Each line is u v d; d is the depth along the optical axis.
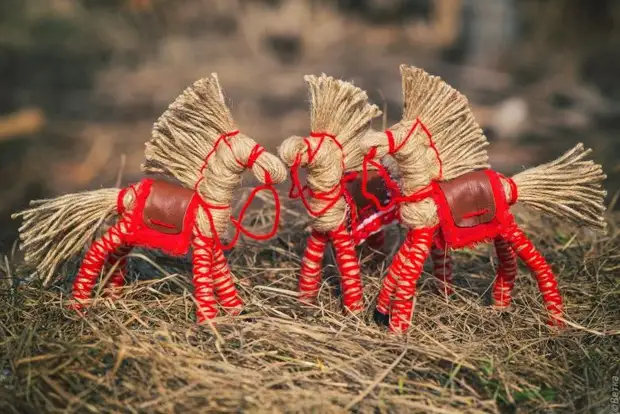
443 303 2.89
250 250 3.35
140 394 2.30
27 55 10.05
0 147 7.44
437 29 13.45
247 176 4.37
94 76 10.07
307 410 2.27
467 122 2.66
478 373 2.48
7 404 2.26
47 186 6.58
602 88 8.94
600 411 2.37
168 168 2.67
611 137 6.66
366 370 2.48
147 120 8.74
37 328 2.61
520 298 2.97
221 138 2.63
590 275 3.17
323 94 2.59
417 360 2.55
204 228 2.65
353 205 2.78
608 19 10.18
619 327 2.79
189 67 10.75
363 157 2.66
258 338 2.62
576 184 2.69
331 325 2.74
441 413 2.31
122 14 12.04
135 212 2.63
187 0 13.05
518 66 9.95
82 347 2.48
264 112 8.76
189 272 3.12
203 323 2.63
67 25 10.73
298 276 3.11
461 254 3.43
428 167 2.62
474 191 2.63
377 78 10.27
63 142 7.84
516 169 5.35
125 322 2.67
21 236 2.67
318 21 13.45
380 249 3.15
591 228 2.79
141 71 10.52
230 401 2.29
